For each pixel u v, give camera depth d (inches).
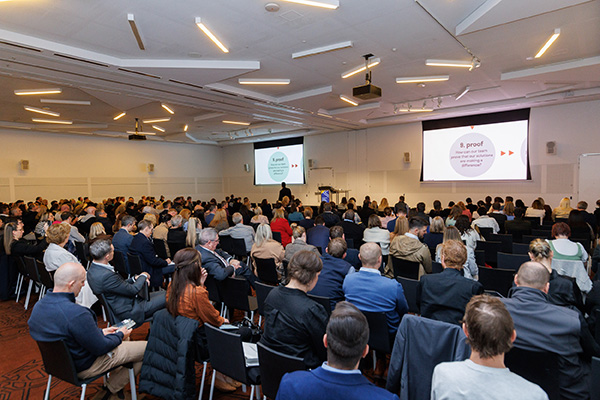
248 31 192.2
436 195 481.1
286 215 360.2
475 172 443.8
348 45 208.7
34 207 351.3
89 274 121.0
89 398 105.3
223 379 105.6
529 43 215.9
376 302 97.5
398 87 319.9
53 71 240.4
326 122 479.2
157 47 212.2
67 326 82.0
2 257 200.2
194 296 91.5
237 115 427.5
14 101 343.0
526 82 306.7
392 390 75.4
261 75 275.6
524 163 408.8
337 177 586.6
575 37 206.8
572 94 342.0
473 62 239.0
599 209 292.2
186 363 82.7
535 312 70.3
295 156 641.0
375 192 540.1
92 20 175.3
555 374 64.2
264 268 163.0
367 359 120.1
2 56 210.7
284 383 49.5
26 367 125.0
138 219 316.2
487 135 432.5
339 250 119.0
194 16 173.2
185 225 227.5
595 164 366.9
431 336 70.1
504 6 157.1
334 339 47.7
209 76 257.0
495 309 47.4
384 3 165.3
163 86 285.0
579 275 128.6
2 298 199.8
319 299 98.0
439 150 472.1
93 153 579.2
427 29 194.2
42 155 524.1
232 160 751.7
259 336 110.6
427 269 141.5
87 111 398.6
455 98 362.6
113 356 92.6
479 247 191.3
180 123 496.7
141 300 132.5
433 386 50.4
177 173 693.3
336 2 161.3
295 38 202.7
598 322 88.9
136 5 161.5
